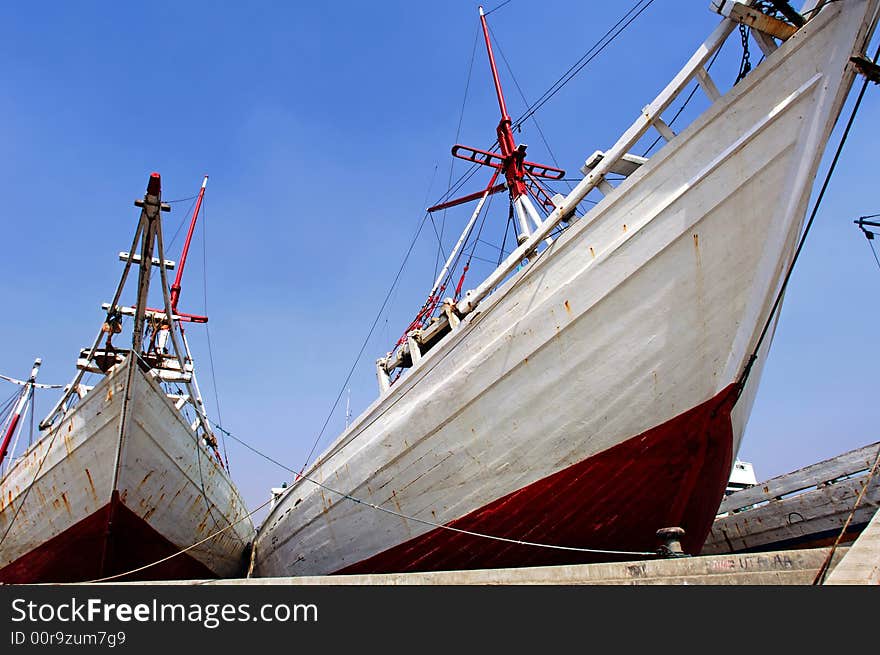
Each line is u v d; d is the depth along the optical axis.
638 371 8.13
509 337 9.03
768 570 4.84
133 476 11.31
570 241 8.74
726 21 7.61
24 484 12.32
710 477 8.48
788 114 7.23
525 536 9.16
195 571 14.85
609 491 8.53
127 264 11.13
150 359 14.34
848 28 6.69
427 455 9.91
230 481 16.05
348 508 11.41
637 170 8.27
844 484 12.01
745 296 7.59
